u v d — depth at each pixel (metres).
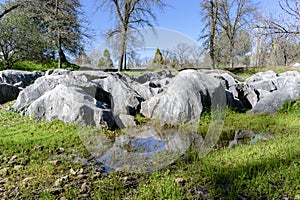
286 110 6.60
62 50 18.88
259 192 2.45
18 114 6.08
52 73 8.56
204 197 2.48
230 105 6.95
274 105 6.66
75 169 3.20
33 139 4.37
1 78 8.20
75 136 4.49
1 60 16.06
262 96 7.81
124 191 2.61
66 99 5.37
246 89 7.89
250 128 5.08
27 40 16.12
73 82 5.95
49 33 16.81
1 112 6.22
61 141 4.28
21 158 3.55
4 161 3.47
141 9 16.25
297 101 6.63
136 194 2.56
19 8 15.48
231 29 21.03
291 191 2.45
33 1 14.73
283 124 5.31
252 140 4.25
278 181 2.65
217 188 2.59
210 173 2.89
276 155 3.34
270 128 5.05
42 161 3.45
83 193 2.60
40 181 2.86
